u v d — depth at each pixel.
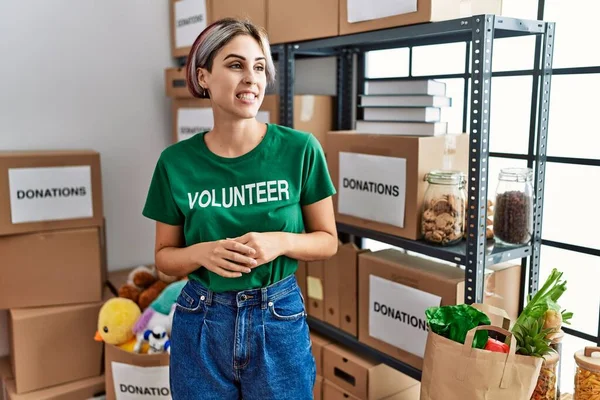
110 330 2.05
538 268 1.78
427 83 1.73
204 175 1.33
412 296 1.75
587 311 1.86
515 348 1.31
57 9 2.43
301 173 1.34
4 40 2.33
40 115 2.44
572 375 1.91
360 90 2.44
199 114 2.50
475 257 1.56
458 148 1.80
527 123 1.93
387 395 2.00
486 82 1.50
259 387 1.33
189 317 1.36
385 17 1.71
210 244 1.28
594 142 1.78
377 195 1.84
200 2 2.50
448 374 1.33
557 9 1.82
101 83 2.59
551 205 1.93
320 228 1.41
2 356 2.46
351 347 2.07
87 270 2.26
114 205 2.69
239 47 1.24
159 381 1.96
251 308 1.31
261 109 2.33
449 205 1.68
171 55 2.78
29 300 2.19
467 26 1.51
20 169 2.09
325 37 2.00
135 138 2.72
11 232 2.10
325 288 2.14
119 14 2.60
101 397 2.27
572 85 1.81
